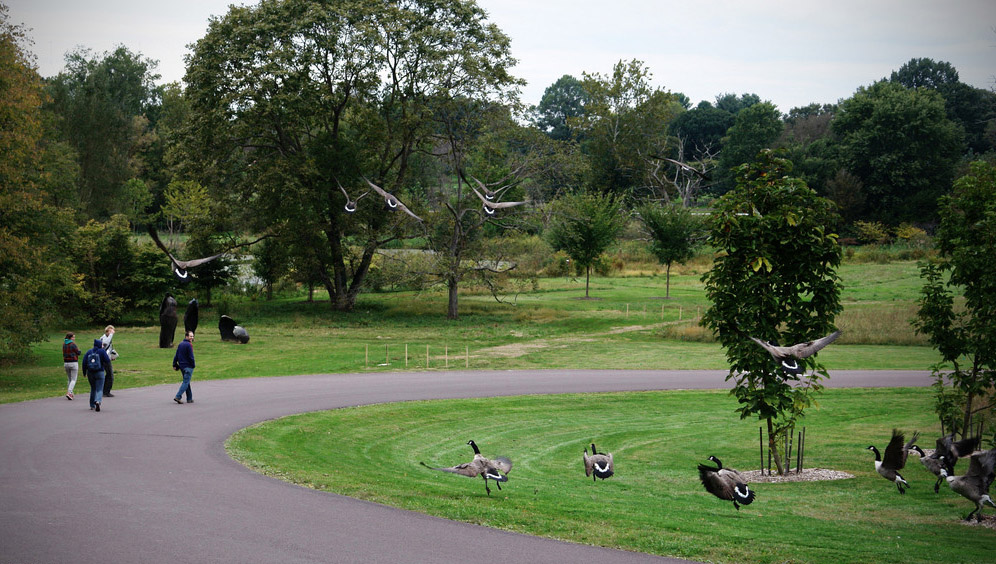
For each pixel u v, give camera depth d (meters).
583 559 9.83
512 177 59.03
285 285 70.25
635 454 21.12
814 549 10.67
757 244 17.47
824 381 31.94
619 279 78.50
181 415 21.45
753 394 17.92
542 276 82.06
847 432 23.55
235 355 38.41
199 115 53.59
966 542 11.97
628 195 110.56
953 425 19.67
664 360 38.19
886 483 17.55
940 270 20.30
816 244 17.45
